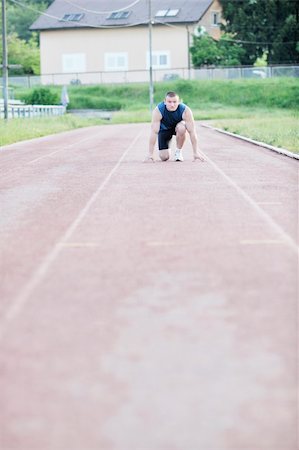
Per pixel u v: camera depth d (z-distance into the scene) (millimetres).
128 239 9656
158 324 6012
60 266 8211
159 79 90750
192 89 85500
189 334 5746
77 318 6230
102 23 95125
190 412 4355
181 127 20219
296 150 23781
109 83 91125
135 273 7781
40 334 5828
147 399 4539
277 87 83188
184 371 4984
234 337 5656
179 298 6781
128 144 29875
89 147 28250
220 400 4516
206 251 8828
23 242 9656
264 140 29000
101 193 14180
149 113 72750
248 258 8414
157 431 4117
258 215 11430
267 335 5695
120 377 4895
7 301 6836
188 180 16094
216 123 50656
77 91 89000
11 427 4203
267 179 16312
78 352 5391
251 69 86750
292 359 5176
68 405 4473
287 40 88125
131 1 96375
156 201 12984
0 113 52625
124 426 4184
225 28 91312
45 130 40812
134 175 17203
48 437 4070
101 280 7520
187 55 91875
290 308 6406
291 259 8344
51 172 18469
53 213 11969
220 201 12930
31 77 93938
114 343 5566
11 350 5469
